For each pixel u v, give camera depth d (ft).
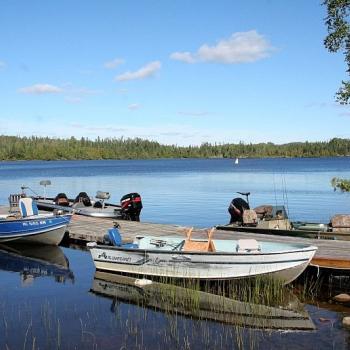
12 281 42.14
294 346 27.55
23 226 55.88
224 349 27.30
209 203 109.81
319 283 40.50
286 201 110.52
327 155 545.03
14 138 559.79
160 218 87.30
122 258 42.83
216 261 38.81
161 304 35.29
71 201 87.25
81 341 28.58
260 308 34.27
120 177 212.02
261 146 597.52
